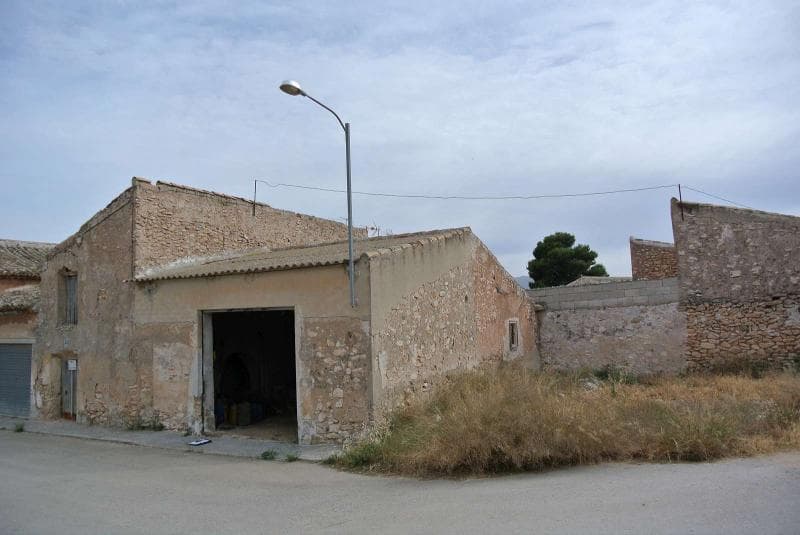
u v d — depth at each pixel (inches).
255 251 673.6
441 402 434.0
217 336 620.1
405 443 343.6
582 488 260.8
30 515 261.6
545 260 1504.7
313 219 799.1
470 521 223.5
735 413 368.2
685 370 668.1
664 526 204.7
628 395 471.5
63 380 624.4
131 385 532.4
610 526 207.6
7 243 901.2
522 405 331.0
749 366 623.2
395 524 226.5
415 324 468.4
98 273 575.2
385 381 413.7
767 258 628.4
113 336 553.3
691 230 673.6
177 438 473.1
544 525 212.8
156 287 519.5
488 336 632.4
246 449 420.5
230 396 619.8
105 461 398.6
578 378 612.7
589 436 307.9
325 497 278.7
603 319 730.2
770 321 622.8
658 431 329.1
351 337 407.5
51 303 627.5
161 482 326.0
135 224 539.8
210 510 262.1
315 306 423.5
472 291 599.8
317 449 398.9
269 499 279.7
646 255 917.2
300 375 424.8
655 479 270.1
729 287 649.0
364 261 407.2
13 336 668.1
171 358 505.0
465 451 307.0
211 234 620.7
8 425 606.9
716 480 262.4
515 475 297.4
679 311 677.3
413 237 594.6
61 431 545.3
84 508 271.1
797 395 399.9
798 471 272.5
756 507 220.8
